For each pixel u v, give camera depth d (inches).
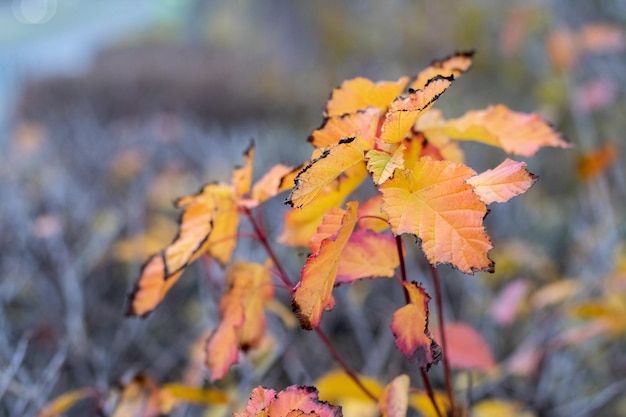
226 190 16.3
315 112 92.5
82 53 173.0
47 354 30.0
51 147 67.3
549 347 24.5
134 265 40.2
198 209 16.1
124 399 18.9
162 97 102.0
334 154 13.0
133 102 101.6
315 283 13.2
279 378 30.1
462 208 12.7
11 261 38.9
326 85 98.0
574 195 51.1
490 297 34.1
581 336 23.9
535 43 63.4
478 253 12.5
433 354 12.9
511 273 36.2
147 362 33.0
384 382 29.3
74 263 37.7
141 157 60.1
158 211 50.8
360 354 33.6
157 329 37.5
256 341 17.0
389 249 15.2
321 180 13.1
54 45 191.8
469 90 74.1
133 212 44.8
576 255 38.5
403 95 13.2
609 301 25.5
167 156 65.4
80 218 44.4
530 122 16.4
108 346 33.2
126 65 126.0
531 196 49.5
